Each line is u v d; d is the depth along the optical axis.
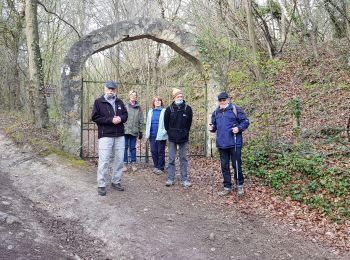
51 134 10.38
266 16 16.75
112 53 19.09
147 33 9.39
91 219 5.63
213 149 9.88
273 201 6.79
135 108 9.03
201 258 4.77
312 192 6.76
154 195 6.85
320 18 17.83
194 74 15.76
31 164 7.97
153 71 17.00
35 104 11.51
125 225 5.46
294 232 5.68
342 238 5.45
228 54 9.74
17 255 4.23
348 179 6.71
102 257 4.69
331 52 14.43
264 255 4.94
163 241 5.12
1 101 24.64
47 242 4.77
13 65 20.38
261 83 9.83
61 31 21.02
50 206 6.04
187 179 7.56
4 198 6.05
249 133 10.12
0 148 9.30
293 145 8.34
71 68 8.87
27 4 11.22
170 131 7.42
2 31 19.27
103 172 6.44
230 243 5.21
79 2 20.58
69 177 7.24
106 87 6.48
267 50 15.05
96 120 6.41
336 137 8.58
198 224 5.75
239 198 6.96
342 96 11.14
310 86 12.23
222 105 7.01
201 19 10.62
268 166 7.93
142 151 11.12
